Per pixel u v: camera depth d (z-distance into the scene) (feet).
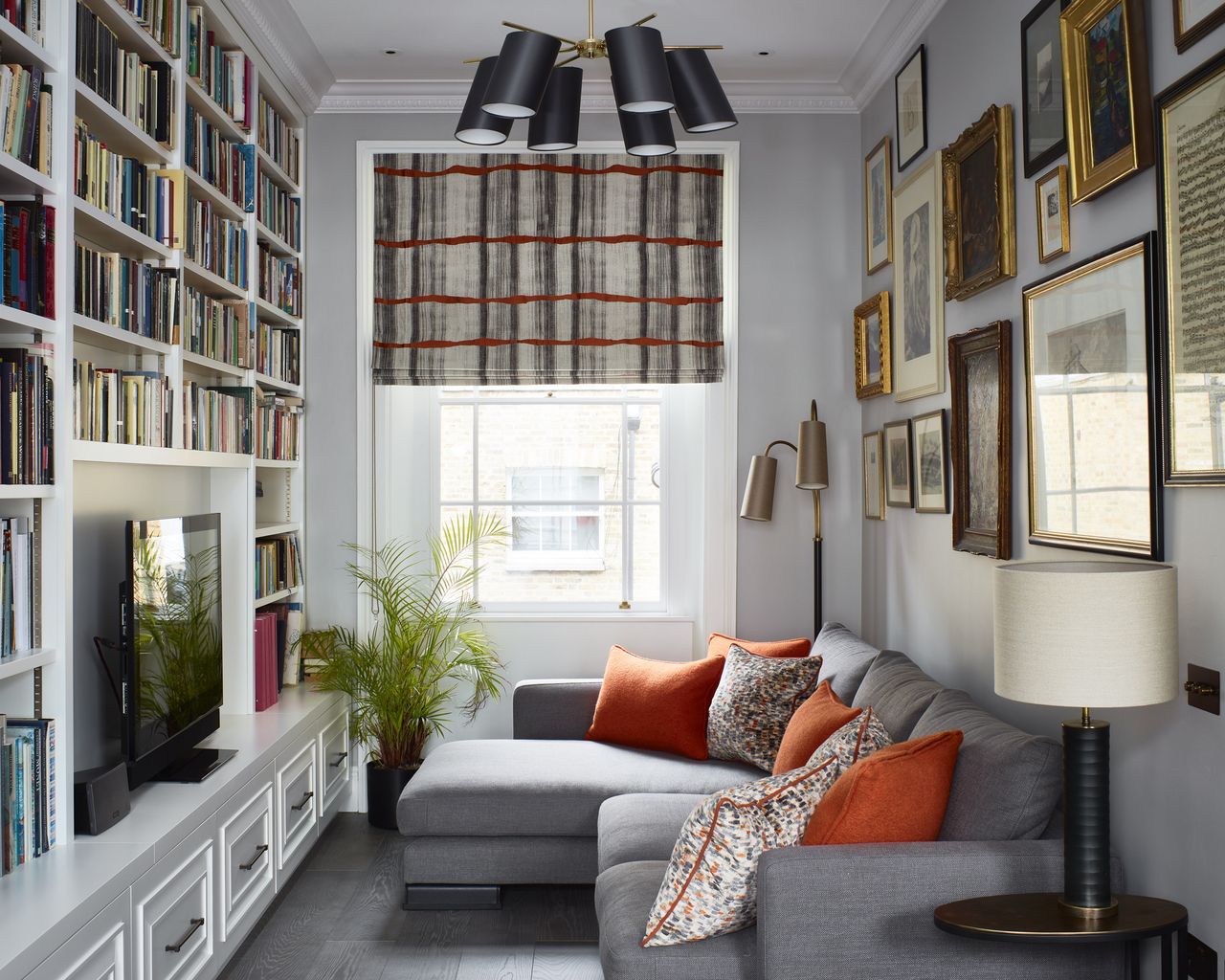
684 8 13.02
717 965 7.60
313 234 15.60
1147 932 6.42
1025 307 9.71
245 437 12.85
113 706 10.46
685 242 15.75
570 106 9.61
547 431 16.70
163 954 8.43
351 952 10.59
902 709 10.11
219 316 12.06
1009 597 6.58
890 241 13.96
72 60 8.33
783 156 15.72
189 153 11.18
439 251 15.66
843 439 15.67
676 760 12.85
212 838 9.57
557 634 16.12
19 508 8.13
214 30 12.14
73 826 8.25
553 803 11.76
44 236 8.01
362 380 15.53
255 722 12.57
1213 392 6.81
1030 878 7.29
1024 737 7.95
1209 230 6.82
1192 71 7.04
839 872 7.23
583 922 11.45
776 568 15.67
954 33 11.76
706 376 15.67
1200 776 7.09
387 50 14.28
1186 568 7.23
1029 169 9.65
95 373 9.02
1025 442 9.86
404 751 14.75
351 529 15.55
